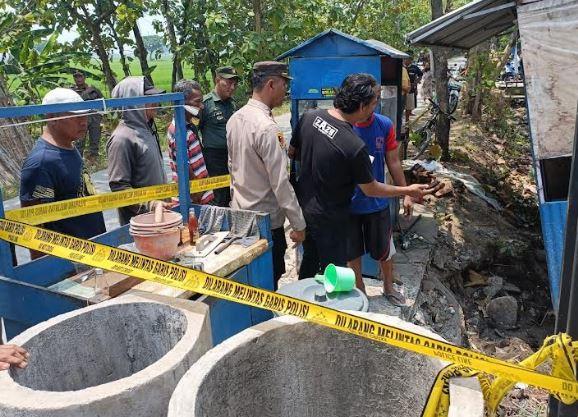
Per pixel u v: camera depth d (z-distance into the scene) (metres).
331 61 4.50
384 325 1.80
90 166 9.58
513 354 4.93
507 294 5.84
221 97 5.32
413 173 6.29
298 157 3.84
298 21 8.61
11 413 1.63
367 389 2.10
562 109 4.48
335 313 1.85
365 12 12.78
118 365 2.34
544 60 4.46
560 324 1.98
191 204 3.53
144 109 3.60
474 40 7.58
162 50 15.35
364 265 4.81
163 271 2.00
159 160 3.96
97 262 2.04
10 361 1.87
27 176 2.98
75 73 9.98
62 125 3.04
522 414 3.89
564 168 4.59
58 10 11.84
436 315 4.70
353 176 3.39
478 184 8.02
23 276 2.68
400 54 4.54
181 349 1.92
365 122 3.83
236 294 1.93
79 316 2.19
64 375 2.17
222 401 1.83
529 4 4.44
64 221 3.17
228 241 3.19
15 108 2.41
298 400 2.08
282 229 3.79
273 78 3.48
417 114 12.42
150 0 12.06
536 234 7.25
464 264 5.99
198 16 10.94
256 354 1.94
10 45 9.83
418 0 16.16
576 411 1.79
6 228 2.11
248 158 3.52
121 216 3.97
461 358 1.70
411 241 5.64
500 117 12.30
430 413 1.60
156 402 1.77
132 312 2.30
